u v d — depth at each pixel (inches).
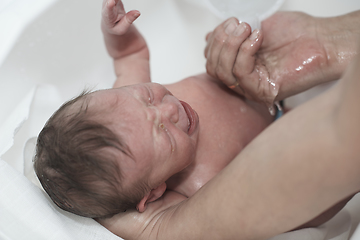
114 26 31.6
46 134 26.4
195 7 48.8
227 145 34.3
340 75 33.1
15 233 23.1
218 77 34.3
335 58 32.6
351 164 13.8
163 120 26.7
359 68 12.4
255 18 35.5
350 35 32.7
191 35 50.6
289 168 15.2
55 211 25.4
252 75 32.2
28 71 35.2
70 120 26.0
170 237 23.0
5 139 30.4
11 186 24.2
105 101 26.3
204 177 32.3
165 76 50.3
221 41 31.3
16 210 23.5
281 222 17.1
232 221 18.7
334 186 14.7
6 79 32.5
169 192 31.4
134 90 27.4
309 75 33.4
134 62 38.8
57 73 39.0
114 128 25.0
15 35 32.8
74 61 40.8
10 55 32.6
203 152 33.2
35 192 25.0
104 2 30.0
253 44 30.1
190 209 22.0
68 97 40.4
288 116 16.7
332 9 45.7
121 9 31.9
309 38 34.0
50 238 23.2
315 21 34.9
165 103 27.8
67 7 37.1
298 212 16.2
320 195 15.2
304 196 15.4
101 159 24.5
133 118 25.7
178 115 27.7
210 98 36.6
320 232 29.6
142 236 25.9
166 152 26.3
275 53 35.3
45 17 35.4
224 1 38.4
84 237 24.7
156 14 48.8
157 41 50.2
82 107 26.4
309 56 33.2
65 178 25.0
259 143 17.3
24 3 34.6
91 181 24.7
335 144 13.8
